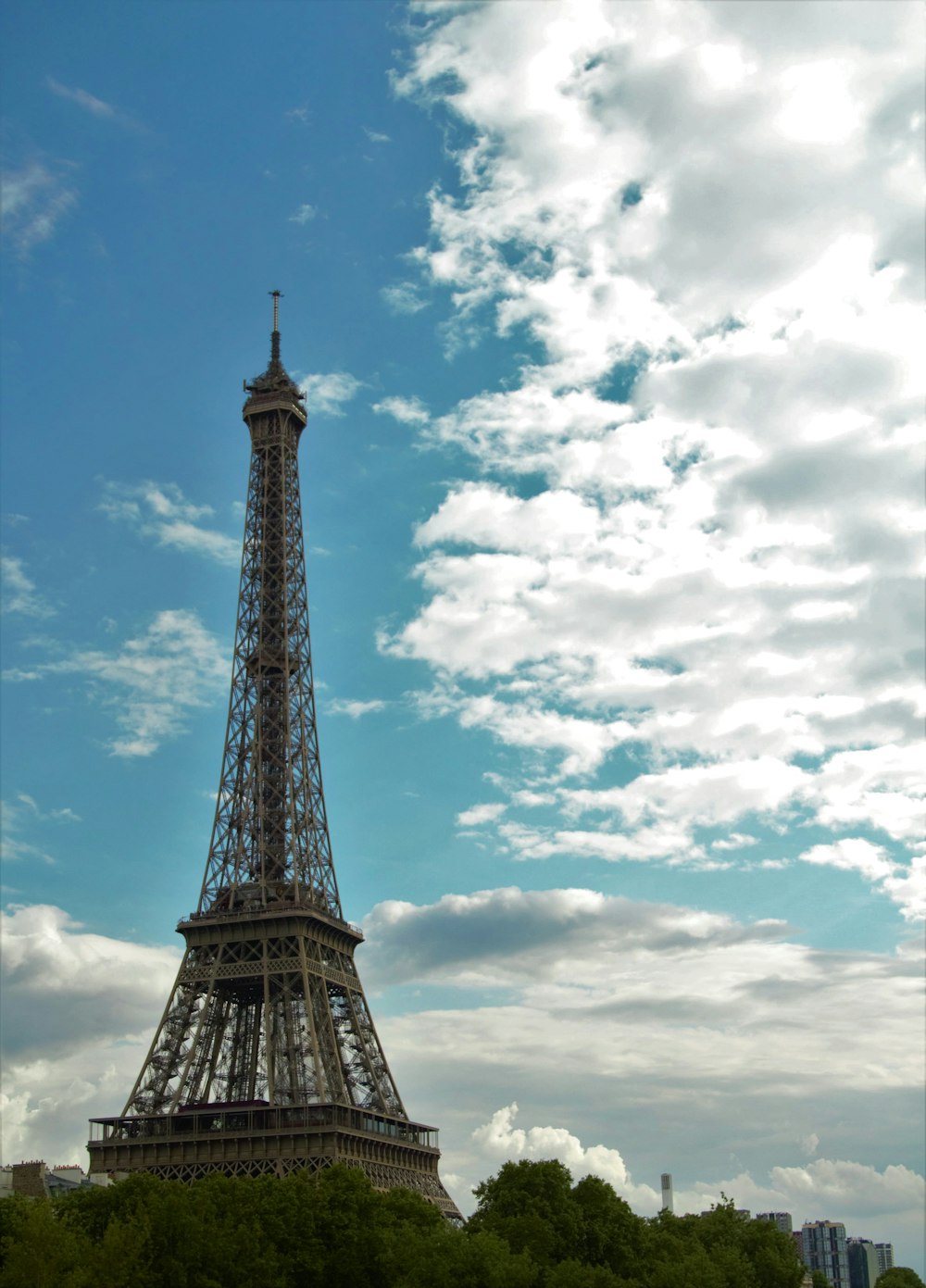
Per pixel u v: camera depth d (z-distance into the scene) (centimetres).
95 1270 18638
